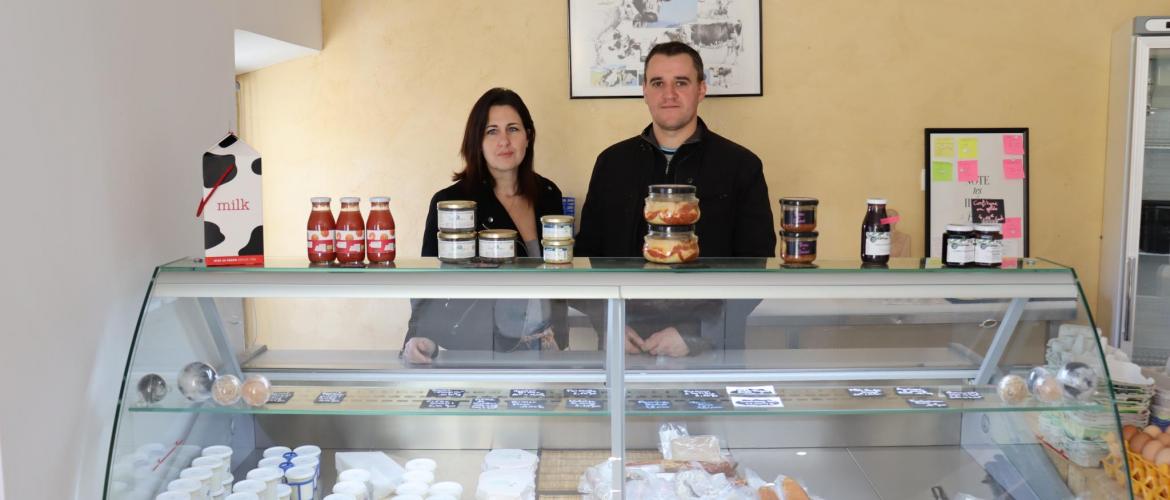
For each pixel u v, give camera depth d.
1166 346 3.83
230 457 2.04
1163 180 3.82
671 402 1.88
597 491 1.91
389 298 1.87
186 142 2.39
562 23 3.89
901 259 2.05
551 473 2.00
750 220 3.04
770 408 1.85
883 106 3.92
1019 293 1.87
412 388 1.91
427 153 3.98
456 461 2.09
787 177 3.95
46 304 1.76
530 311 1.91
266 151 4.01
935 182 3.91
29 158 1.71
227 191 1.93
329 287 1.88
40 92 1.74
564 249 1.97
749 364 1.90
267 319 1.92
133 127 2.09
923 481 1.97
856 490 1.94
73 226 1.85
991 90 3.93
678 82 2.97
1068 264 4.01
